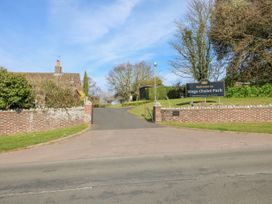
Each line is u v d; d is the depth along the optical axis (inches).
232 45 1258.6
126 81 2635.3
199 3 1408.7
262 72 1203.2
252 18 1158.3
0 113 661.3
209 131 629.9
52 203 218.2
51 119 745.6
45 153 450.3
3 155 449.4
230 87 1157.7
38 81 1159.6
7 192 250.5
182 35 1446.9
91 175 299.4
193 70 1433.3
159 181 264.8
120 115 1118.4
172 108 813.2
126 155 406.6
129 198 221.3
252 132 578.2
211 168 308.5
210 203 204.1
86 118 845.2
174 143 494.6
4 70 730.8
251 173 282.0
